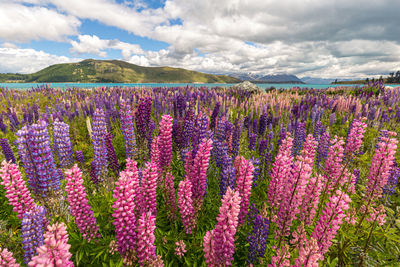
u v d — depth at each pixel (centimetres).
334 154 523
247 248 424
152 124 741
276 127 1348
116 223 288
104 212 479
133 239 298
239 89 2942
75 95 2612
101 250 395
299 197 375
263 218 388
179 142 755
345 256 437
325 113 1700
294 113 1591
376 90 2394
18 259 372
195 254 420
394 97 1967
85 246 386
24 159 414
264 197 596
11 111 1574
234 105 1828
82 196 351
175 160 763
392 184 605
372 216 434
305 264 269
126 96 1928
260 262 369
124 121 632
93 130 555
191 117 849
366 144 1097
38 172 414
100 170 566
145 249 295
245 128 1178
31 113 1459
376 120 1406
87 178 632
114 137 1031
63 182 588
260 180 655
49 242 199
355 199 607
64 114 1552
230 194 277
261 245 370
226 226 268
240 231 423
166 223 498
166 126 470
